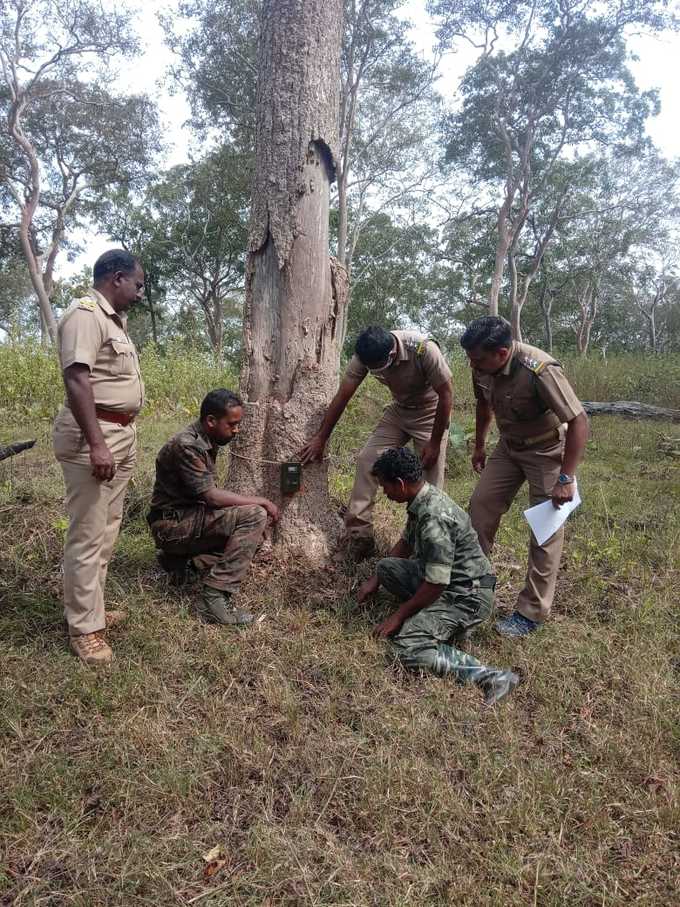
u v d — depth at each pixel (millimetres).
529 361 3258
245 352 3951
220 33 21344
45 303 22688
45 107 24391
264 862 2092
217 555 3564
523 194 23344
